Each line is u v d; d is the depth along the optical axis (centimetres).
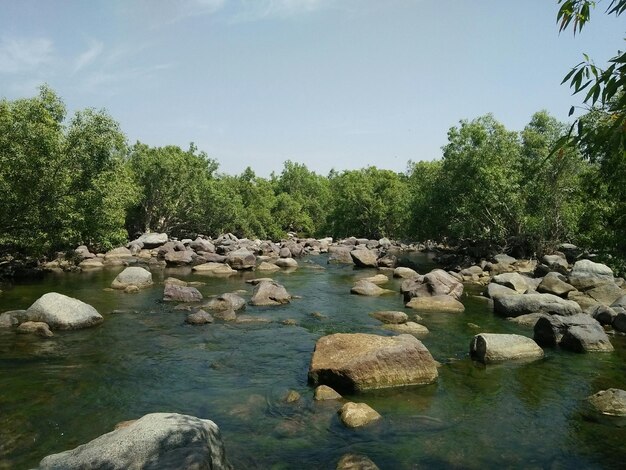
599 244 1162
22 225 2169
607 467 702
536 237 3250
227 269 3094
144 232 5456
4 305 1777
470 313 1769
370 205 6356
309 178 9912
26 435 770
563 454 740
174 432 601
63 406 893
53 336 1384
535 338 1395
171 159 5188
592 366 1159
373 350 1045
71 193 2223
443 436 799
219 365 1160
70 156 2162
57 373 1079
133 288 2180
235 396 962
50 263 2978
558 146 362
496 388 1018
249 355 1244
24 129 1992
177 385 1021
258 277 2838
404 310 1822
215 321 1609
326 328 1528
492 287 2114
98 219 2428
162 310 1764
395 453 741
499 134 3244
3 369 1097
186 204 5612
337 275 2978
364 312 1781
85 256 3325
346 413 852
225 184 6538
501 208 3294
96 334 1420
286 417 866
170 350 1276
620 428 830
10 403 901
